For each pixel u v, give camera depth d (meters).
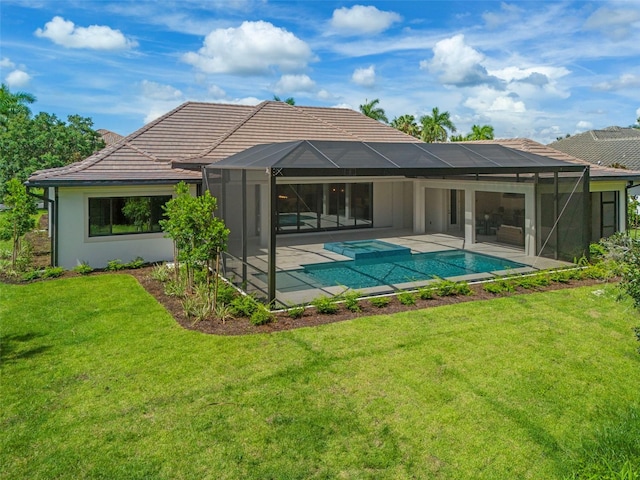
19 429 6.77
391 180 27.14
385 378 8.23
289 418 6.98
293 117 27.73
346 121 30.14
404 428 6.69
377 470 5.81
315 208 27.50
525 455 6.06
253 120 26.22
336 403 7.40
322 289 14.73
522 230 22.66
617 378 8.13
